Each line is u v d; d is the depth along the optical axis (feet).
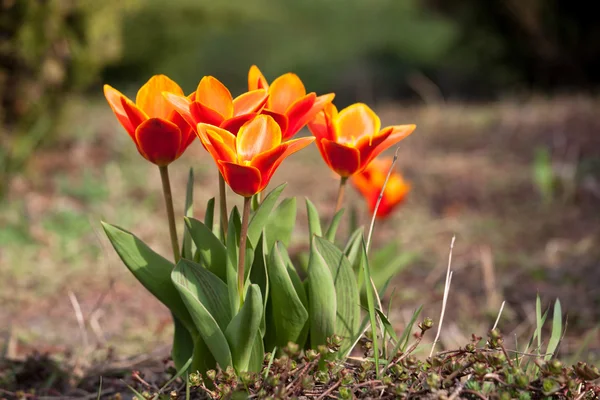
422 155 12.35
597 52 18.66
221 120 4.18
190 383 4.27
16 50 9.12
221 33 32.40
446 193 10.03
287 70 30.45
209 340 4.25
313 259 4.32
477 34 20.21
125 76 23.80
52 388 4.94
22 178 9.39
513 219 8.82
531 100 16.52
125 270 6.82
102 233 7.58
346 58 30.07
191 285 4.30
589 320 5.83
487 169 11.18
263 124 4.13
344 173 4.42
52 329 5.73
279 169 11.50
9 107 9.29
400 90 25.67
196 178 10.25
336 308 4.40
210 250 4.36
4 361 5.15
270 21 33.53
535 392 4.15
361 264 4.52
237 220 4.34
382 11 34.99
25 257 6.89
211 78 4.20
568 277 6.68
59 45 9.73
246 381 4.17
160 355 5.31
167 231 8.03
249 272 4.34
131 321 5.87
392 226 8.59
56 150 11.07
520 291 6.33
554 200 9.41
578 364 4.15
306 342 4.50
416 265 7.22
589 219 8.70
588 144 11.71
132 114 4.22
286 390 4.13
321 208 9.28
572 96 16.70
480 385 4.17
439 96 22.90
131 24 22.71
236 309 4.28
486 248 7.72
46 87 9.80
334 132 4.42
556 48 18.93
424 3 21.76
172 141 4.25
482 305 6.07
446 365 4.22
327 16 34.65
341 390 4.13
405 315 5.95
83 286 6.41
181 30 23.76
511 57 19.95
